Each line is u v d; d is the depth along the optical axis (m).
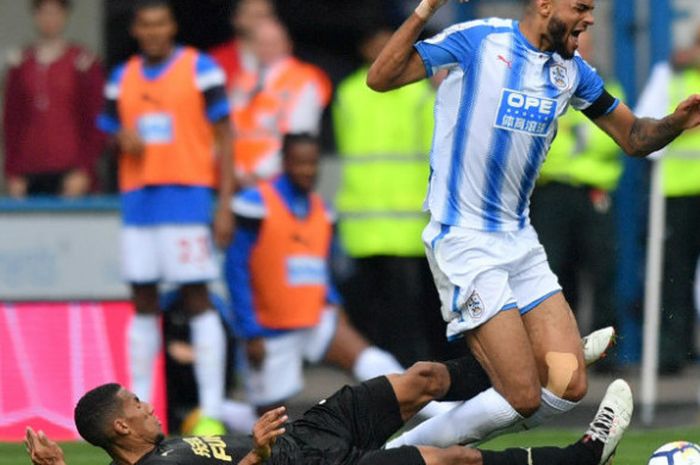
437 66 19.11
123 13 34.41
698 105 19.28
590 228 31.47
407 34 18.84
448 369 19.62
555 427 27.80
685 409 29.61
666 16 34.69
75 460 24.41
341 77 35.72
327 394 31.84
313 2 36.47
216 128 26.59
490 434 19.62
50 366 27.50
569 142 31.23
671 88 31.55
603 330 20.22
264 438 17.27
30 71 31.23
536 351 19.50
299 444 18.55
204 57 26.67
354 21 35.59
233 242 26.67
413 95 30.08
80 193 31.36
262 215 26.58
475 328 19.39
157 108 26.45
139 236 26.72
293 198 26.80
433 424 19.70
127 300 27.56
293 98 31.16
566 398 19.38
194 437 18.38
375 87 19.14
